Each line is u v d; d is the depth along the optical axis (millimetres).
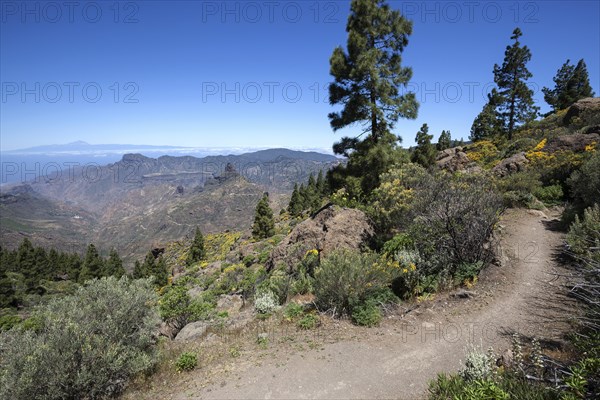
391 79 16656
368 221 13844
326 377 6188
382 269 9297
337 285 8742
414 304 8961
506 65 40062
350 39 16031
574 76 50844
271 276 13531
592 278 5918
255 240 40375
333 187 18094
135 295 7516
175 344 8766
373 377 6090
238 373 6527
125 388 6461
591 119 26891
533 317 7605
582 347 4816
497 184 19375
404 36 16516
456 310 8430
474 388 4445
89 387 6137
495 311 8156
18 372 5711
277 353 7172
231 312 13016
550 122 37656
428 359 6543
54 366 5801
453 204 10109
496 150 36281
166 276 47406
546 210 17328
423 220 10797
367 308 8500
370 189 16422
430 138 32562
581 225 10609
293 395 5727
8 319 33000
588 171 14680
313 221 15312
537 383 4629
